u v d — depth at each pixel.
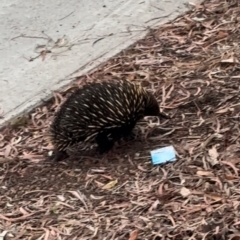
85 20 3.79
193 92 3.05
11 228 2.55
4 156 2.97
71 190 2.66
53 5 3.96
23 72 3.50
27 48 3.66
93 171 2.74
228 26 3.50
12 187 2.77
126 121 2.76
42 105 3.27
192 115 2.91
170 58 3.36
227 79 3.08
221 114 2.86
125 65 3.39
